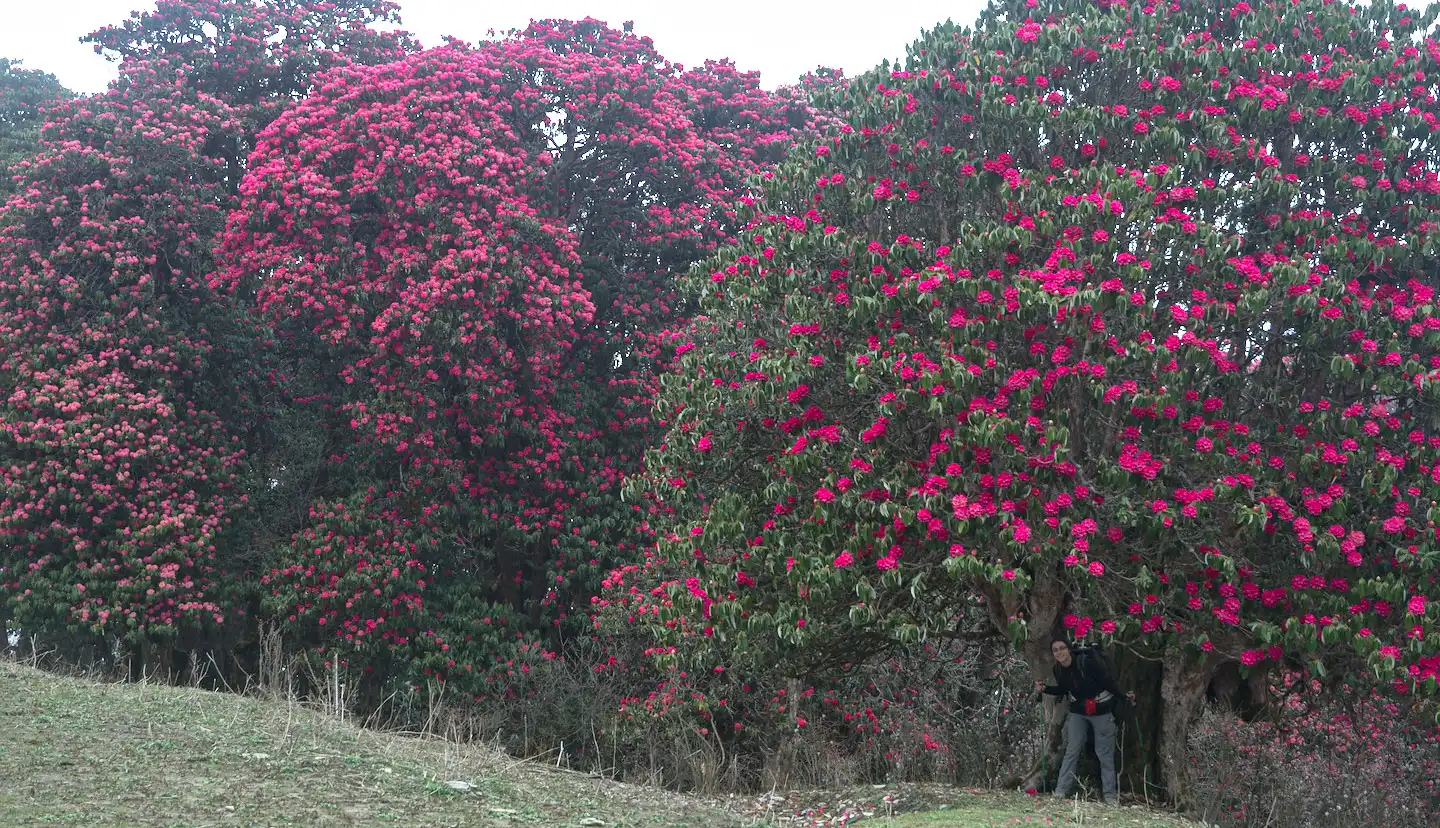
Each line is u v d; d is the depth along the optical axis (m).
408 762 7.53
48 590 17.20
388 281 18.11
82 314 18.61
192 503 18.20
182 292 19.64
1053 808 9.09
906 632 9.06
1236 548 9.42
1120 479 8.63
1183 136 10.21
